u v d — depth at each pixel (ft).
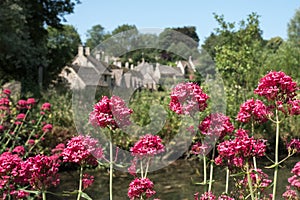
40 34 75.31
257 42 39.86
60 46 82.99
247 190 10.58
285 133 32.30
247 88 35.40
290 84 9.50
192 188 23.81
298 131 33.17
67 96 37.45
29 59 62.54
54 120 32.58
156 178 26.32
